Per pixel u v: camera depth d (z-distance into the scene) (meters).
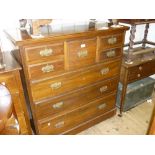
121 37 1.90
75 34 1.48
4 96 1.12
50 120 1.76
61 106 1.77
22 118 1.63
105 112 2.30
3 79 1.37
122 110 2.49
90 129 2.24
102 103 2.18
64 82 1.66
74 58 1.61
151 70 2.48
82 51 1.63
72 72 1.67
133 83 2.59
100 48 1.76
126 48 2.67
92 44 1.67
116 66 2.05
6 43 1.83
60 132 1.92
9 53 1.72
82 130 2.14
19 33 1.45
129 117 2.49
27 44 1.29
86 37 1.60
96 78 1.92
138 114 2.56
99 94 2.07
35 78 1.47
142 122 2.39
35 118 1.66
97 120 2.25
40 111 1.65
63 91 1.70
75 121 2.00
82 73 1.75
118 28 1.77
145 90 2.63
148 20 2.07
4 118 1.10
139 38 2.89
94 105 2.10
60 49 1.48
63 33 1.47
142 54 2.51
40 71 1.46
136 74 2.30
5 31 1.57
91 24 1.88
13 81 1.42
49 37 1.36
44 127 1.75
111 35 1.79
